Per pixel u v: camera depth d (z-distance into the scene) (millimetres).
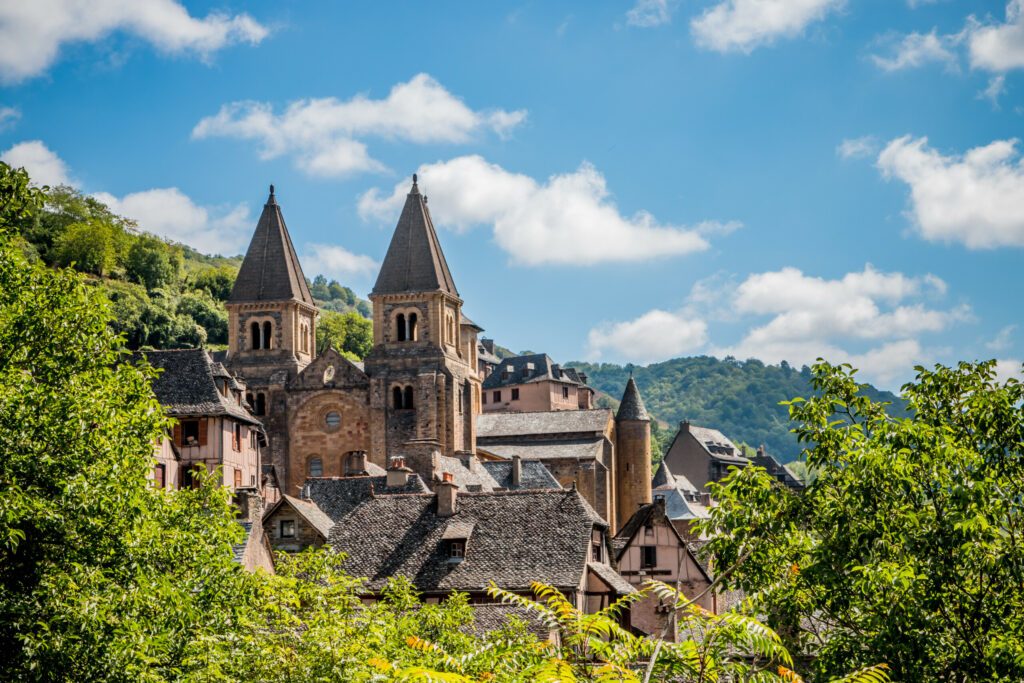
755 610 35094
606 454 149000
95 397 35344
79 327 36562
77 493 33062
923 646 31656
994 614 31609
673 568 80312
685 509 124938
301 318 143125
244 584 40562
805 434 37000
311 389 136750
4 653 32375
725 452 194500
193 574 38844
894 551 33656
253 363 140000
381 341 138250
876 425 35938
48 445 33688
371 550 69000
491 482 121750
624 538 84188
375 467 117062
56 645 31672
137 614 34938
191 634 36656
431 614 51062
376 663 20766
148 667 33688
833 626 35281
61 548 34125
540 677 20188
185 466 88875
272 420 136875
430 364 136375
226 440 90562
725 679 21906
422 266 139000
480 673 22328
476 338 186000
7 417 33188
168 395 90375
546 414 152250
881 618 31875
